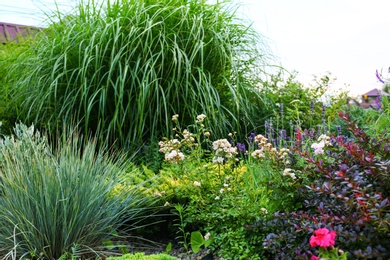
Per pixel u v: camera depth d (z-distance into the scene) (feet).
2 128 20.43
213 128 18.06
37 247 9.61
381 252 6.71
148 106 17.94
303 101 21.01
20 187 9.91
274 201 9.86
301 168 9.78
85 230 10.19
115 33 18.51
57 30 20.74
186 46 18.13
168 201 12.37
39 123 19.71
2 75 22.99
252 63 20.58
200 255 11.02
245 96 18.78
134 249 11.75
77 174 10.59
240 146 15.05
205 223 11.17
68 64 19.06
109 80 17.98
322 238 6.47
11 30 34.04
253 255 9.36
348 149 8.37
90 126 18.79
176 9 18.22
